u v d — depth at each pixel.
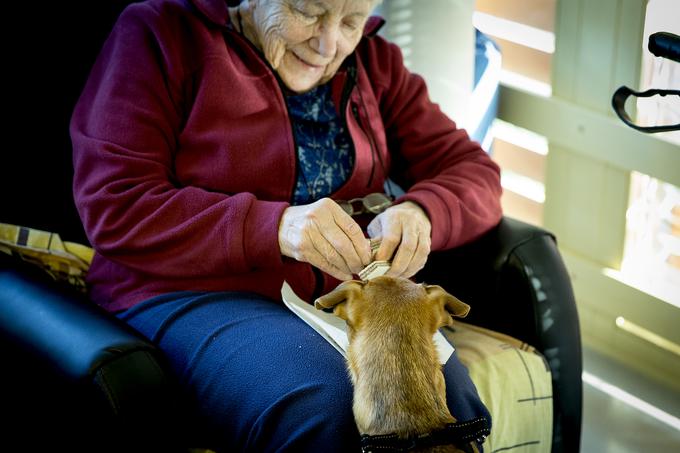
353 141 1.99
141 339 1.58
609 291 2.61
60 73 2.02
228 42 1.92
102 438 1.54
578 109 2.52
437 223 1.89
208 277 1.82
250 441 1.58
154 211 1.76
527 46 2.66
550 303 1.91
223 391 1.63
